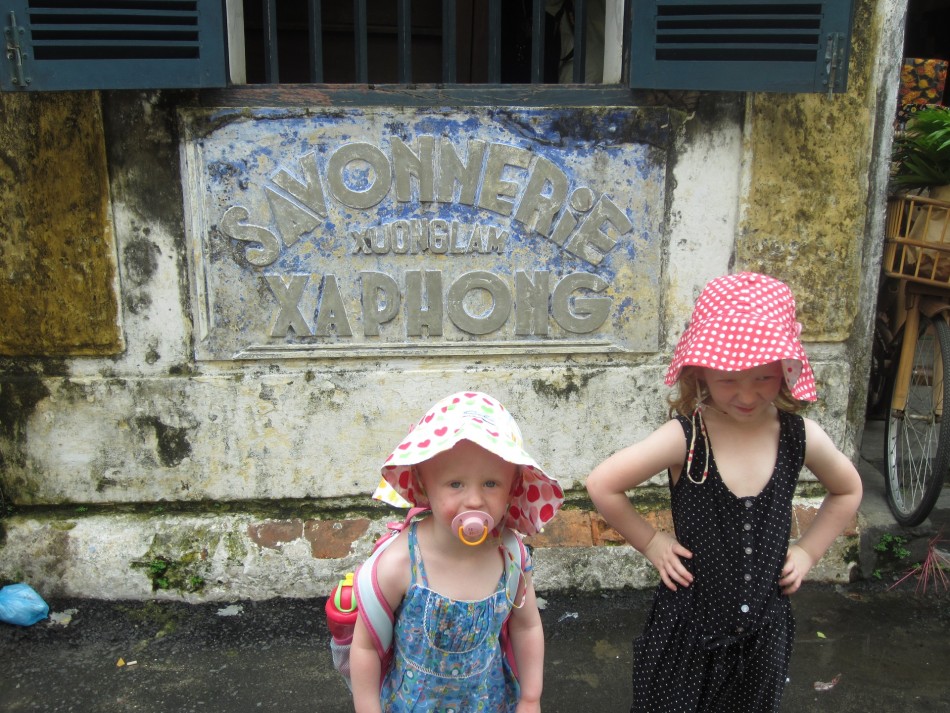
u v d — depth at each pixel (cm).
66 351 308
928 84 452
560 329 318
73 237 298
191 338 311
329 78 433
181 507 324
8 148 291
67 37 266
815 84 283
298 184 299
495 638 177
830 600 321
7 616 295
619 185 308
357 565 315
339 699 263
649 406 327
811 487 341
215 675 274
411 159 299
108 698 263
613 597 321
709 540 193
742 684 197
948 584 328
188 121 292
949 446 313
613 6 315
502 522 184
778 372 184
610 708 259
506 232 308
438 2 430
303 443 320
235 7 304
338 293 308
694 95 304
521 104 299
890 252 341
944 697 265
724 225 317
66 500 320
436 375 318
